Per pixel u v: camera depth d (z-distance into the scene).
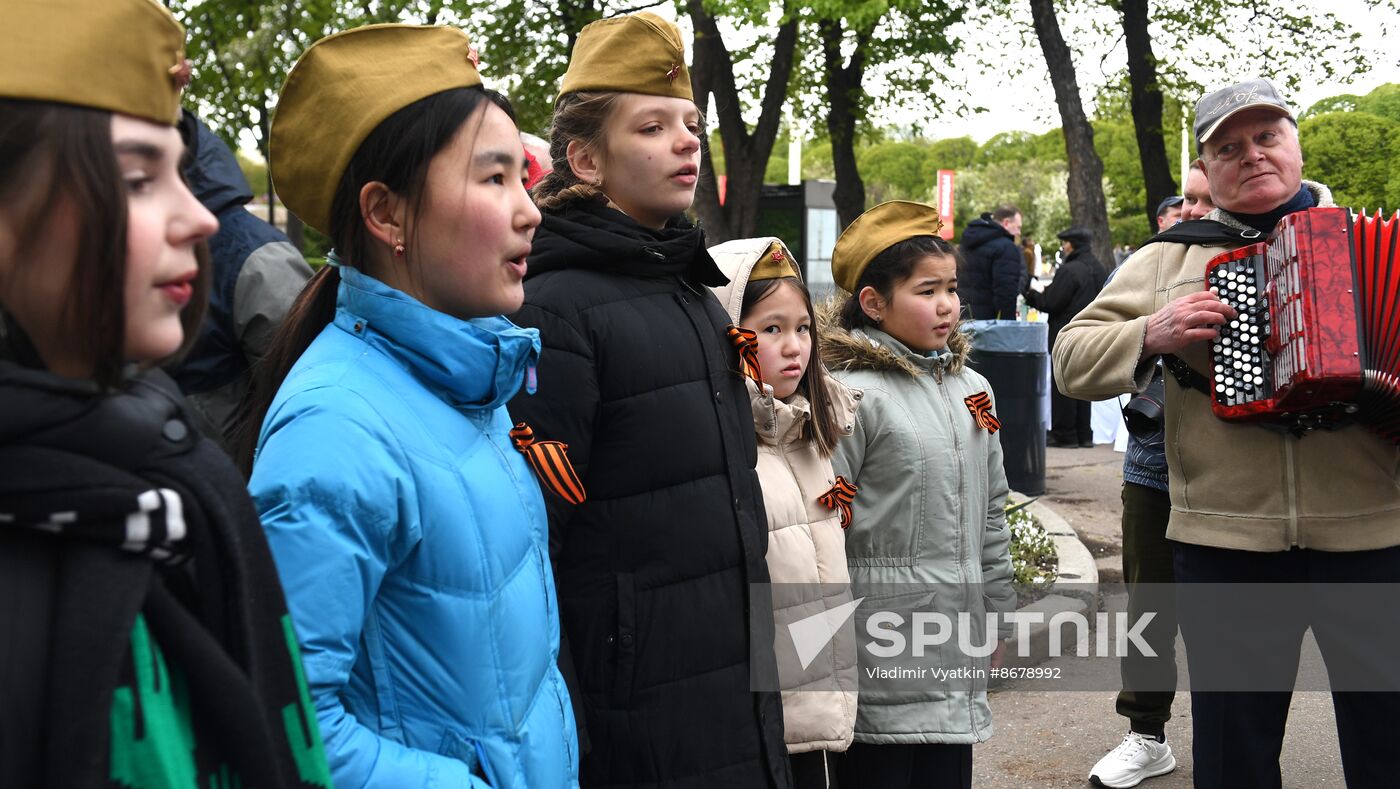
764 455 2.75
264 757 0.98
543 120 13.22
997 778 4.09
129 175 0.96
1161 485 3.87
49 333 0.95
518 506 1.66
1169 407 3.17
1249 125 3.08
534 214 1.67
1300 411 2.91
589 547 2.19
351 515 1.44
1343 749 3.13
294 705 1.07
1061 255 12.05
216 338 2.89
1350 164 23.47
